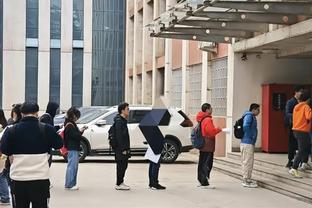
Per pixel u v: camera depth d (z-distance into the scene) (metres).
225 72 18.55
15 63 40.94
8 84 40.75
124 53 40.94
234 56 17.44
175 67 25.00
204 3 11.56
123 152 12.06
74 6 41.47
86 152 18.08
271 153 16.84
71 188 12.07
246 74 17.50
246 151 12.66
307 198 10.66
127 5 38.16
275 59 17.53
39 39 41.16
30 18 41.38
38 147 6.78
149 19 31.47
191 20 14.41
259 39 15.36
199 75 21.48
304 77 17.64
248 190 12.25
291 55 16.66
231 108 17.50
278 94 16.94
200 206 10.22
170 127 18.25
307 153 12.30
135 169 16.48
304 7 11.90
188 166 17.45
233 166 15.88
